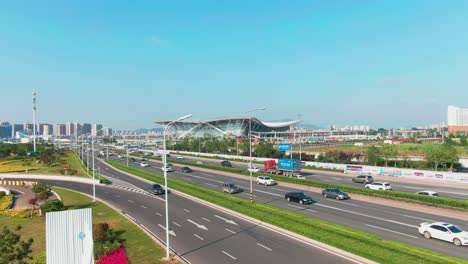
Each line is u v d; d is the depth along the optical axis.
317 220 35.34
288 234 32.16
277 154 111.94
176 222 37.59
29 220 40.50
